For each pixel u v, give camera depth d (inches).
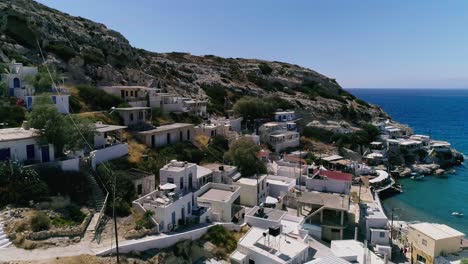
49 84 2479.1
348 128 4943.4
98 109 2989.7
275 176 2810.0
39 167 1653.5
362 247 1883.6
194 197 1955.0
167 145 2768.2
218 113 4650.6
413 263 1975.9
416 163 4419.3
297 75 6870.1
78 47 3895.2
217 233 1771.7
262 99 4953.3
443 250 1851.6
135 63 4665.4
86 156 1979.6
